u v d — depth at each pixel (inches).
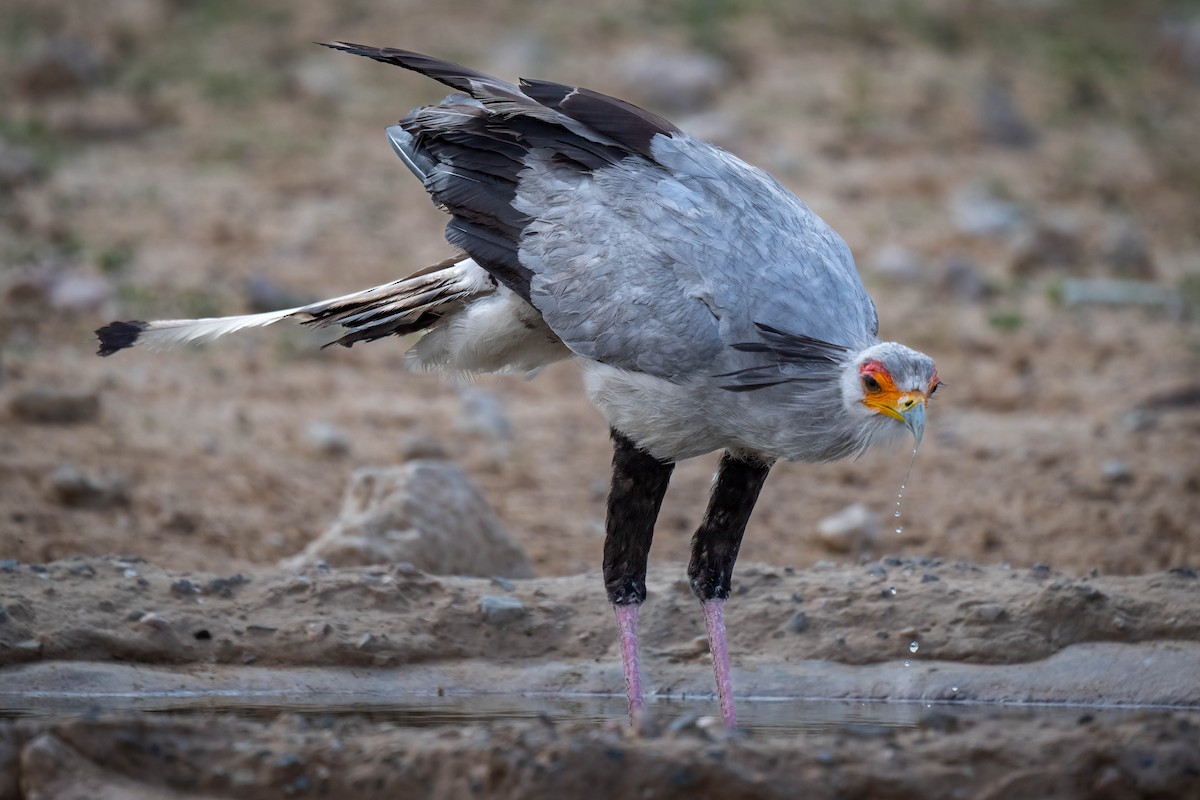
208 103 990.4
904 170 962.1
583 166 315.9
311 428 568.1
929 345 710.5
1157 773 229.8
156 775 239.8
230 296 711.1
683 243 301.7
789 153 949.2
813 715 310.7
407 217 859.4
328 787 238.2
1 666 313.7
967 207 908.0
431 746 239.8
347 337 342.3
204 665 326.0
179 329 344.2
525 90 328.5
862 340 301.3
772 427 296.5
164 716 269.1
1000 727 247.4
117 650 323.0
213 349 663.1
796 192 901.8
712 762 229.6
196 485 509.4
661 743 234.8
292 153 930.7
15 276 685.3
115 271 725.3
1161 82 1217.4
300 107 999.0
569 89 327.9
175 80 1021.8
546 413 635.5
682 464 588.4
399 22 1123.3
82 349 637.3
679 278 300.8
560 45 1069.8
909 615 343.0
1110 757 231.9
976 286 788.0
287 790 237.6
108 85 1000.9
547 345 335.9
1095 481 547.5
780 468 576.4
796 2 1220.5
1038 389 657.0
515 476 553.9
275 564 454.9
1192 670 317.1
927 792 230.7
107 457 520.7
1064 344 721.6
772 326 296.5
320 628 333.1
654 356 299.7
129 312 676.1
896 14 1240.8
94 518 472.4
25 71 976.9
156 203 835.4
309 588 346.9
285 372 649.0
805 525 517.7
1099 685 318.3
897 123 1031.6
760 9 1192.2
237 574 354.6
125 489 486.9
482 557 428.1
